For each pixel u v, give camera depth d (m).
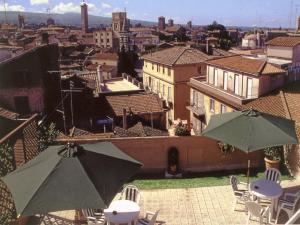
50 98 34.66
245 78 31.02
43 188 6.92
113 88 51.44
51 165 7.51
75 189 6.93
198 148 16.17
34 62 31.05
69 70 68.88
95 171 7.52
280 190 10.58
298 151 14.18
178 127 16.53
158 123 38.72
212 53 61.97
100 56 87.94
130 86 53.19
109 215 9.30
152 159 16.14
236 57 35.44
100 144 9.28
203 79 40.59
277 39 46.81
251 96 30.50
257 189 10.63
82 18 199.00
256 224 10.60
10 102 31.02
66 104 38.38
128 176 7.87
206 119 37.09
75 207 6.60
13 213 9.52
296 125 15.88
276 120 11.27
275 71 29.97
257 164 16.53
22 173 7.68
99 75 54.94
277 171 11.97
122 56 90.50
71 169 7.35
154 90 56.25
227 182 14.09
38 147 12.90
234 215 11.23
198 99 39.03
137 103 39.59
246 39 107.25
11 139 9.73
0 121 15.02
